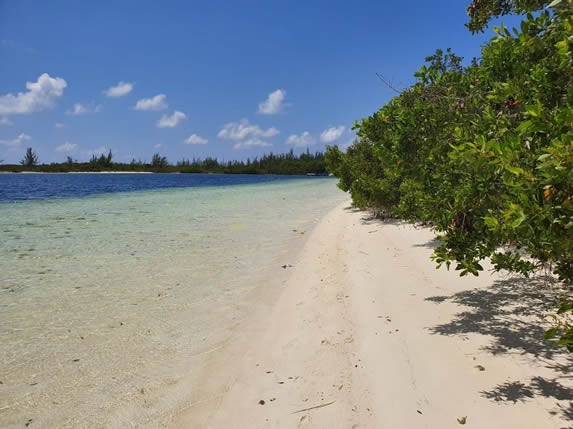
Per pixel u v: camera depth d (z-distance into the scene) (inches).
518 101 139.3
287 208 808.9
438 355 152.2
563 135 80.5
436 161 186.2
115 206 848.9
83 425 126.2
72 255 364.5
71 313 221.1
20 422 128.0
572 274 131.1
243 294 252.1
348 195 1208.8
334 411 126.9
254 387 144.6
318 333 184.7
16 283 277.3
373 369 148.0
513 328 169.3
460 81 204.8
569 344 93.0
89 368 161.2
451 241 156.6
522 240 127.7
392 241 371.2
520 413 114.9
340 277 271.0
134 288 265.6
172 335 191.6
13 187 1620.3
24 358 169.9
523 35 135.0
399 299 216.4
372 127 244.4
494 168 131.3
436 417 117.8
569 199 88.3
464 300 206.7
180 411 132.3
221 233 490.0
